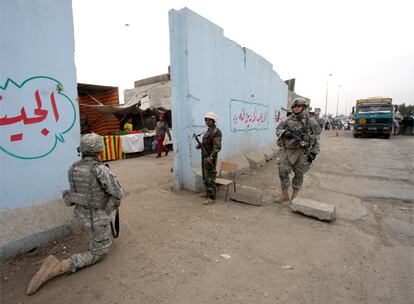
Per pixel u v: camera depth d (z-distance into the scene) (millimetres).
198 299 2205
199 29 5305
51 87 3125
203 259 2836
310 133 4469
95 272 2562
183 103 5262
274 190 5691
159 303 2156
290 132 4445
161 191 5484
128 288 2336
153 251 2994
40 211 3082
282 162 4703
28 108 2926
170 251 2998
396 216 4160
